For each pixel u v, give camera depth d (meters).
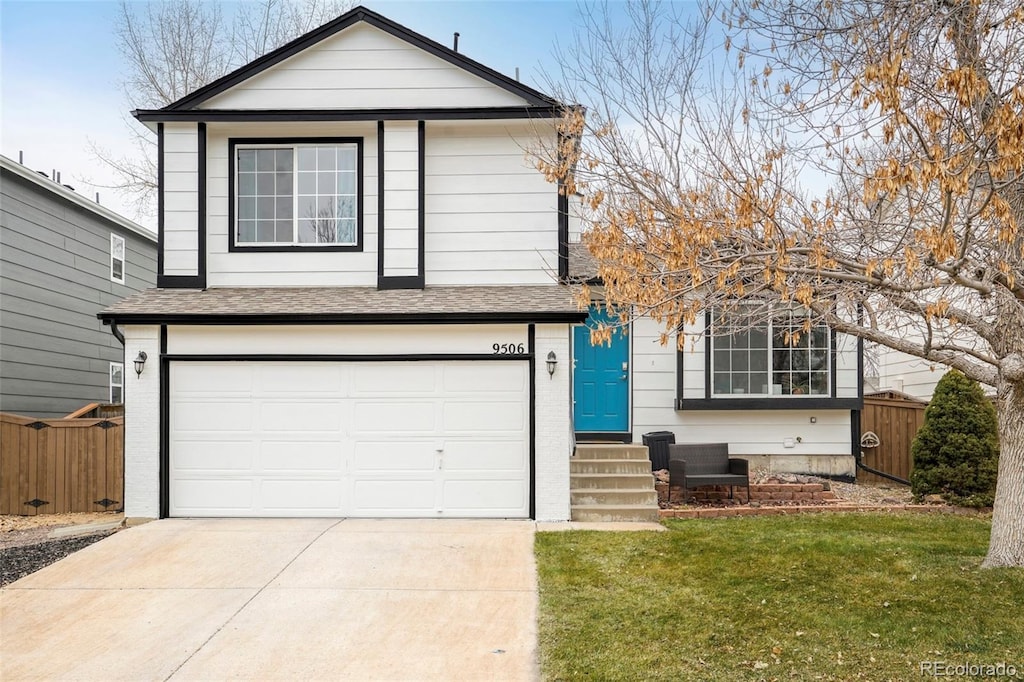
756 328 10.74
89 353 17.22
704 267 7.18
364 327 10.40
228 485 10.33
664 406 12.70
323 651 5.82
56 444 12.01
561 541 8.70
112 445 12.06
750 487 11.22
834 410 12.59
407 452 10.33
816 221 7.66
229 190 11.54
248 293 11.12
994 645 5.41
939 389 10.91
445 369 10.37
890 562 7.36
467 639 6.01
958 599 6.25
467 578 7.52
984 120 5.97
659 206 7.84
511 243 11.59
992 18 6.54
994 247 6.60
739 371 12.55
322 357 10.38
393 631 6.20
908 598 6.33
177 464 10.34
